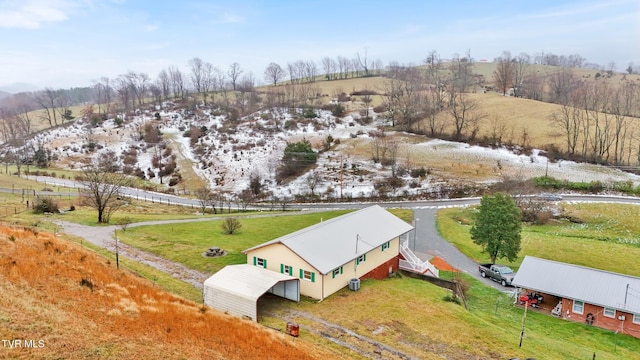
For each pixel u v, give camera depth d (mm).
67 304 20516
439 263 46469
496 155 86562
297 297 31734
